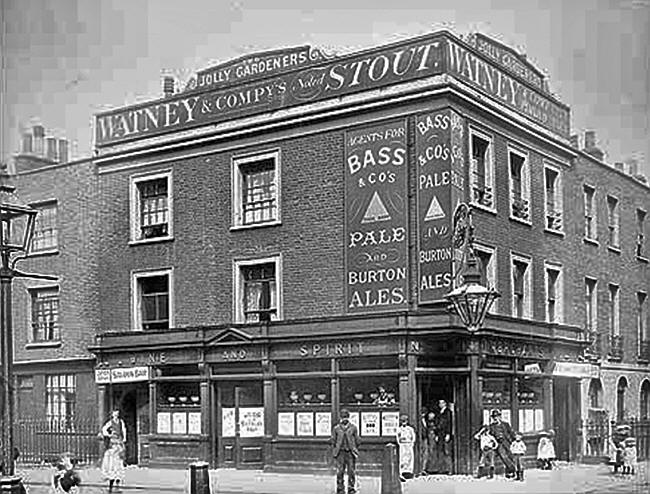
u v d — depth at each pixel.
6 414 14.62
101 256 17.42
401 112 14.60
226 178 16.30
